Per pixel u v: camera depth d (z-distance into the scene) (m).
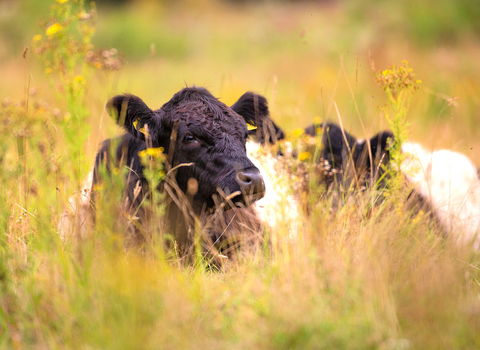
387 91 12.25
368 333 7.52
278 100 22.83
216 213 11.78
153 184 10.05
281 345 7.29
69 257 8.93
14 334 7.77
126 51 48.72
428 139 18.12
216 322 8.01
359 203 12.39
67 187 10.98
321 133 13.56
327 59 40.78
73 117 8.89
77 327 7.85
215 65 44.62
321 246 9.41
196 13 66.44
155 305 8.04
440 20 42.28
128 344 7.06
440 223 13.80
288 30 53.97
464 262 10.48
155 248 10.20
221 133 11.38
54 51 9.24
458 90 26.72
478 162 18.33
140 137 11.78
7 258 9.14
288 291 8.21
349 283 8.47
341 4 58.78
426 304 8.18
